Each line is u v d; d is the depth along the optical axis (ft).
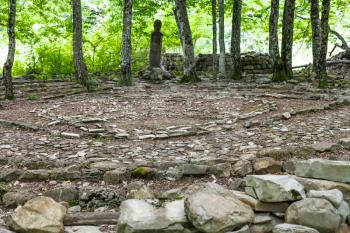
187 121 31.71
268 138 24.57
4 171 18.80
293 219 13.78
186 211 13.52
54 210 14.46
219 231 12.82
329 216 13.53
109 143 25.11
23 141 25.48
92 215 15.02
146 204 14.40
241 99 40.65
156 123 31.01
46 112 35.63
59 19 78.54
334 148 20.88
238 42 64.75
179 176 18.67
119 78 65.00
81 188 17.30
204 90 49.55
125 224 13.14
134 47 87.81
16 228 13.73
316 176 15.93
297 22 83.76
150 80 63.62
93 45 81.00
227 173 18.71
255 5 85.81
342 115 30.07
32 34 74.69
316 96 38.04
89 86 49.67
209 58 79.92
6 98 43.47
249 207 14.05
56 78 62.69
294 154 20.36
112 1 82.23
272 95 40.75
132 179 18.67
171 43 97.35
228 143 24.13
